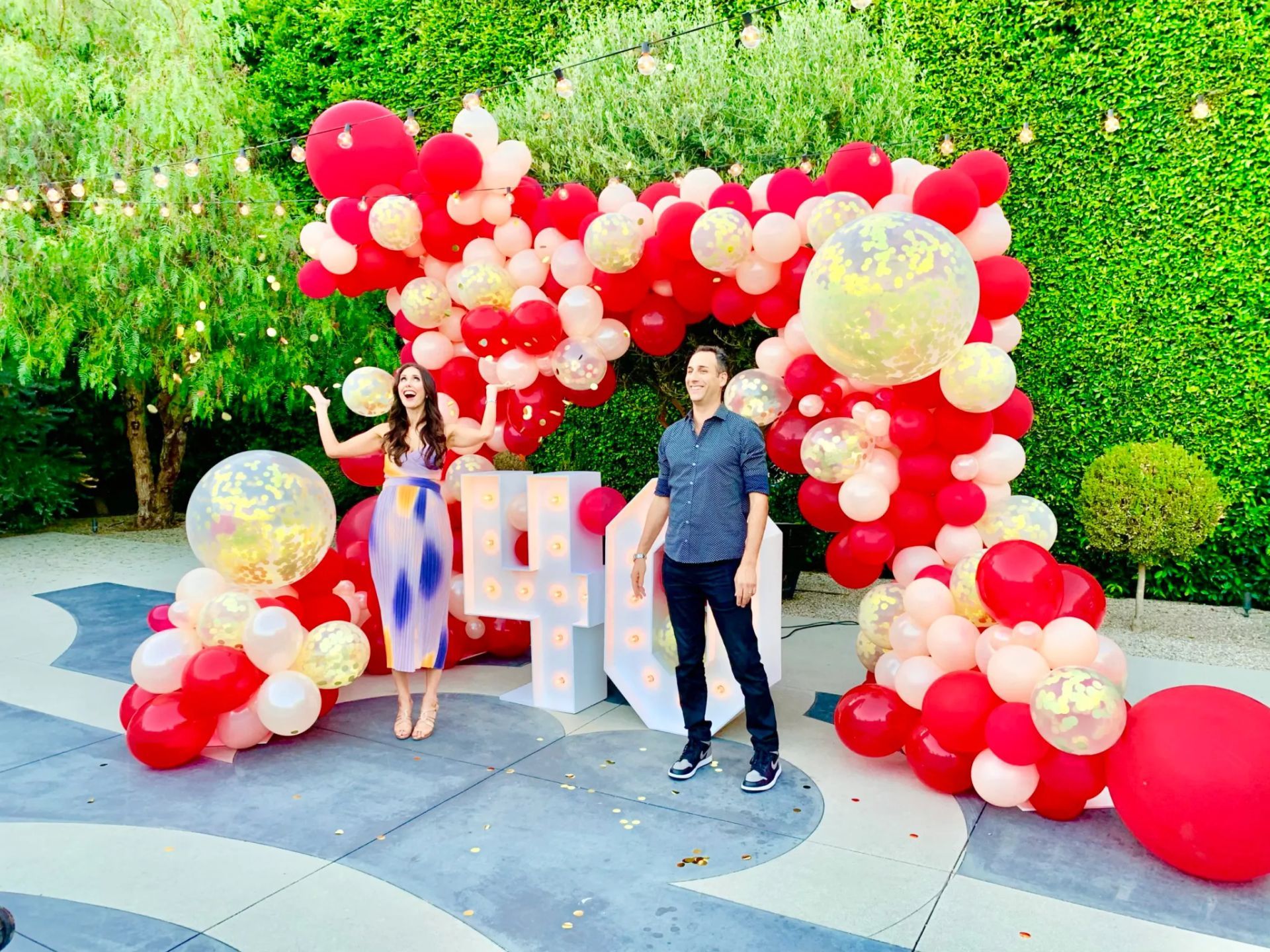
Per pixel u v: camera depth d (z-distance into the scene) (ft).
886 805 10.03
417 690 14.60
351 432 35.04
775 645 12.84
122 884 8.39
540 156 20.76
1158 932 7.47
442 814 9.86
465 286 14.28
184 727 11.18
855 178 11.72
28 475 34.06
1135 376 21.35
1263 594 20.94
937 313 9.67
